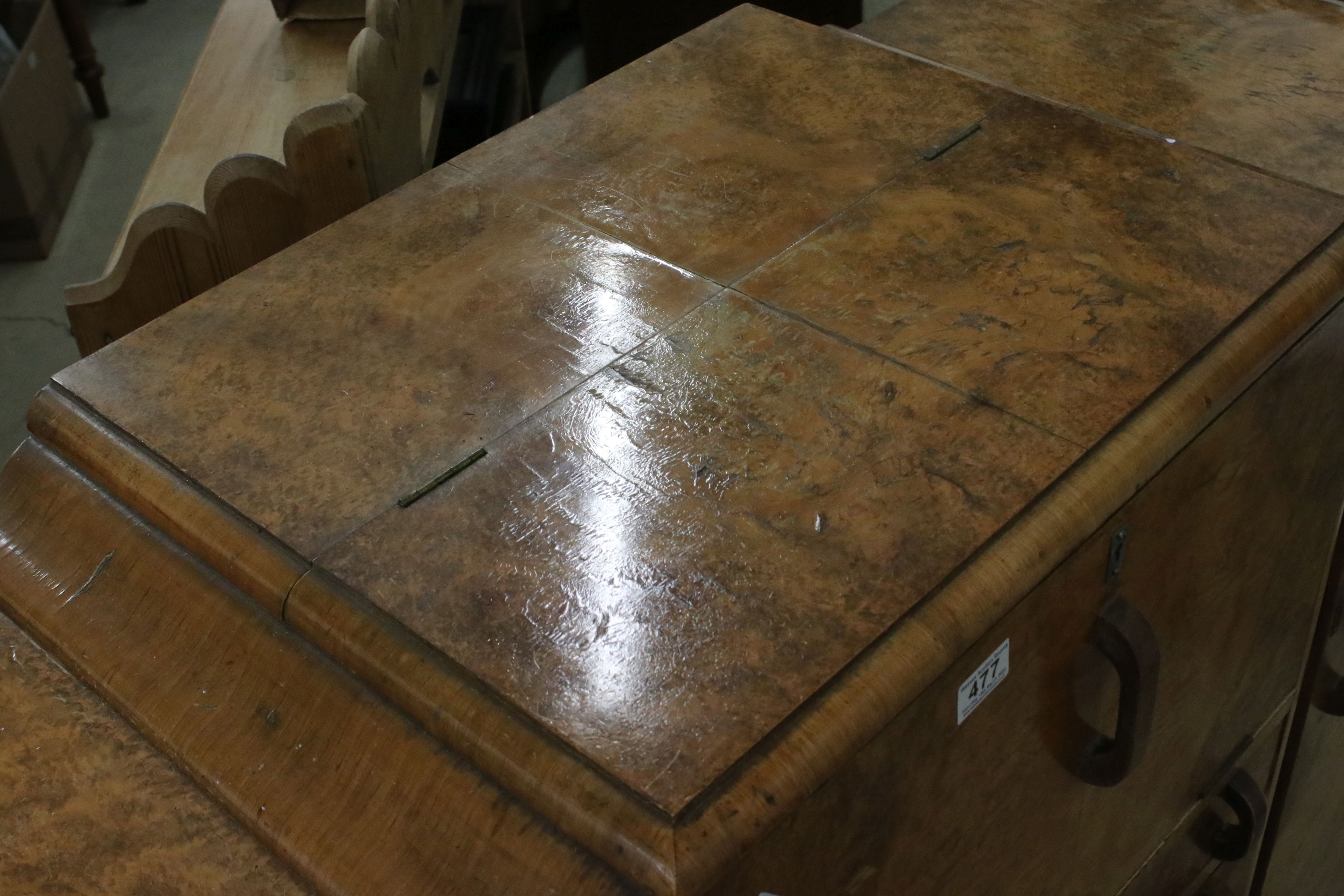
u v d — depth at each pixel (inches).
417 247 38.5
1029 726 32.3
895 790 28.0
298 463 31.9
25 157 106.3
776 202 39.0
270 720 29.7
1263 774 50.8
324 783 28.4
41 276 106.9
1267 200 37.8
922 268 36.0
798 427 31.5
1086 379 32.2
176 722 30.3
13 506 35.2
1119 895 42.9
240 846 28.8
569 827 24.7
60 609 33.1
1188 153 39.9
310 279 37.7
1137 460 30.6
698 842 23.5
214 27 77.8
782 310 35.0
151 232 47.8
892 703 26.0
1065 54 48.4
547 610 27.7
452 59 79.9
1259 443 36.1
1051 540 28.9
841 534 28.8
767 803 24.2
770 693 25.6
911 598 27.3
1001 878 34.6
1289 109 44.3
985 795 31.8
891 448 30.8
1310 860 64.6
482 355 34.4
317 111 47.6
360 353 34.9
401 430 32.4
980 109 42.7
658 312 35.3
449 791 27.0
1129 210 37.7
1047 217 37.6
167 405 34.0
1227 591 39.1
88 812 29.9
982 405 31.7
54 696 32.2
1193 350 32.9
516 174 41.4
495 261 37.6
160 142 120.1
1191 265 35.6
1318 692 52.1
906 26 51.3
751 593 27.6
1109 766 34.2
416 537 29.6
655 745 24.8
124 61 132.0
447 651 27.1
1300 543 42.4
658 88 45.1
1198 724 41.9
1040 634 30.5
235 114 69.9
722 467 30.6
